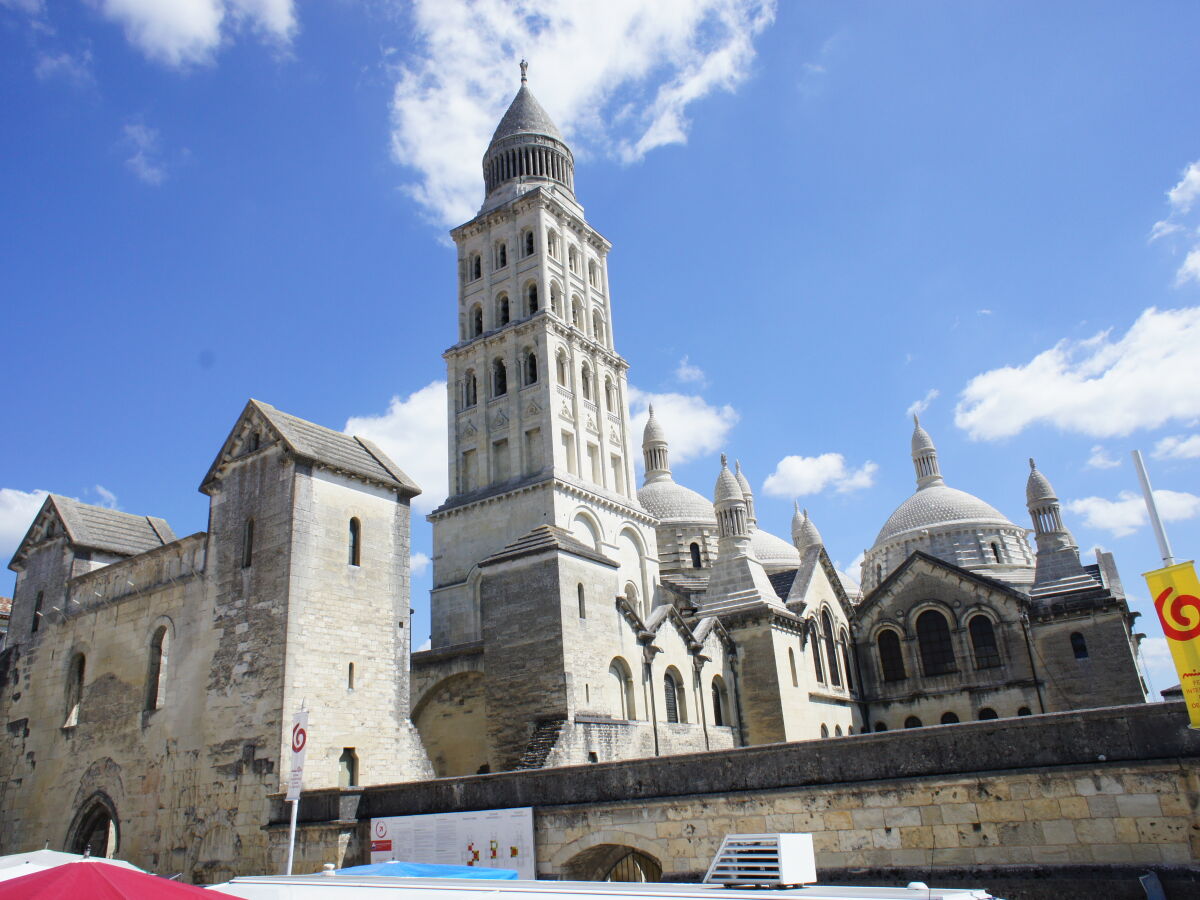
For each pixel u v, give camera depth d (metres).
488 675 39.75
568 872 26.14
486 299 70.62
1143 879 18.97
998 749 21.39
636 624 44.06
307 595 34.84
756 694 53.28
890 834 22.09
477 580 60.25
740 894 11.29
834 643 64.19
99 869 11.98
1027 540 97.12
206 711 35.38
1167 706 19.78
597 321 74.62
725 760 24.69
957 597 65.06
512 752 37.66
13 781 44.09
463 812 28.11
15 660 47.53
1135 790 19.73
